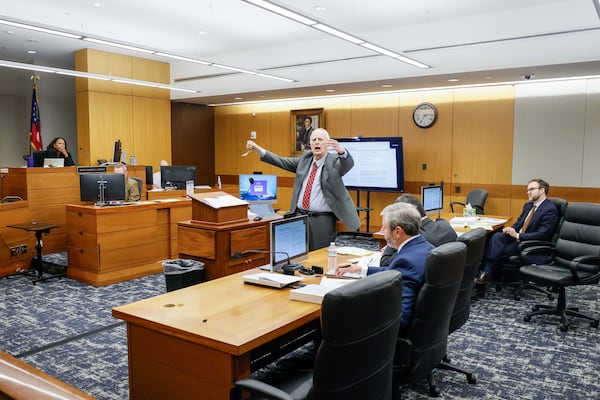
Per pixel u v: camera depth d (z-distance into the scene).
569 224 4.50
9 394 0.44
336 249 3.60
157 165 9.68
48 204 6.65
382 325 1.71
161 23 7.03
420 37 6.77
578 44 5.73
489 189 7.70
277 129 10.01
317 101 9.38
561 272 4.20
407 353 2.25
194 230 3.86
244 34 7.55
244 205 4.00
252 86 8.68
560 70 6.28
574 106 6.95
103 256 5.25
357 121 8.92
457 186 7.97
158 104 9.65
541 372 3.19
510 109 7.46
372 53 7.23
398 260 2.40
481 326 4.08
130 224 5.50
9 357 0.56
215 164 11.03
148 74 9.42
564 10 5.74
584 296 5.03
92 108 8.55
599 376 3.13
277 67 8.31
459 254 2.31
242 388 1.76
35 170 6.46
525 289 5.23
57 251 6.82
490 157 7.67
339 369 1.61
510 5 5.93
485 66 6.35
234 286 2.76
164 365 2.17
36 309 4.43
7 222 5.66
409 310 2.27
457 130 7.92
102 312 4.35
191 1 6.07
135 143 9.27
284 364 3.32
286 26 7.10
